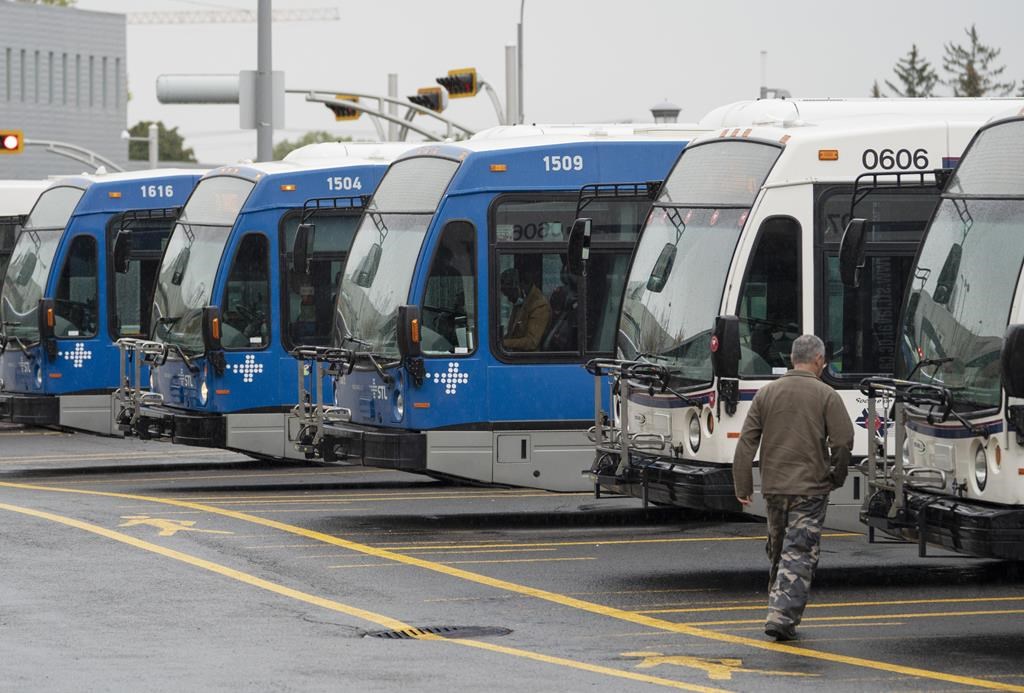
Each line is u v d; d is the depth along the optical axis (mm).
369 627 25906
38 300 53969
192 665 22938
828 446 25281
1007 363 22516
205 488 45531
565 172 38438
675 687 21750
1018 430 23734
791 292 31000
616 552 33844
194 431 46594
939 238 26422
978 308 24953
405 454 37531
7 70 186000
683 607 27812
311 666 22922
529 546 34562
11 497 41969
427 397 37750
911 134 31453
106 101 198250
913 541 26391
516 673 22562
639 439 31984
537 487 38125
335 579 30250
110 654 23656
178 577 30188
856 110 35969
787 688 21781
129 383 52969
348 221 47562
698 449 30859
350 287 40312
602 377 38438
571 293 38406
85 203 54125
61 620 26188
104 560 31891
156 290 49188
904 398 25969
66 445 61062
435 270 38031
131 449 59375
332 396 45594
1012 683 22188
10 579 29812
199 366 47188
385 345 38531
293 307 47188
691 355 31141
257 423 46969
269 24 65438
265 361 47031
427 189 38969
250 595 28547
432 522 38156
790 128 31844
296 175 47438
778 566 25703
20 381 54438
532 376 38094
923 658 23750
